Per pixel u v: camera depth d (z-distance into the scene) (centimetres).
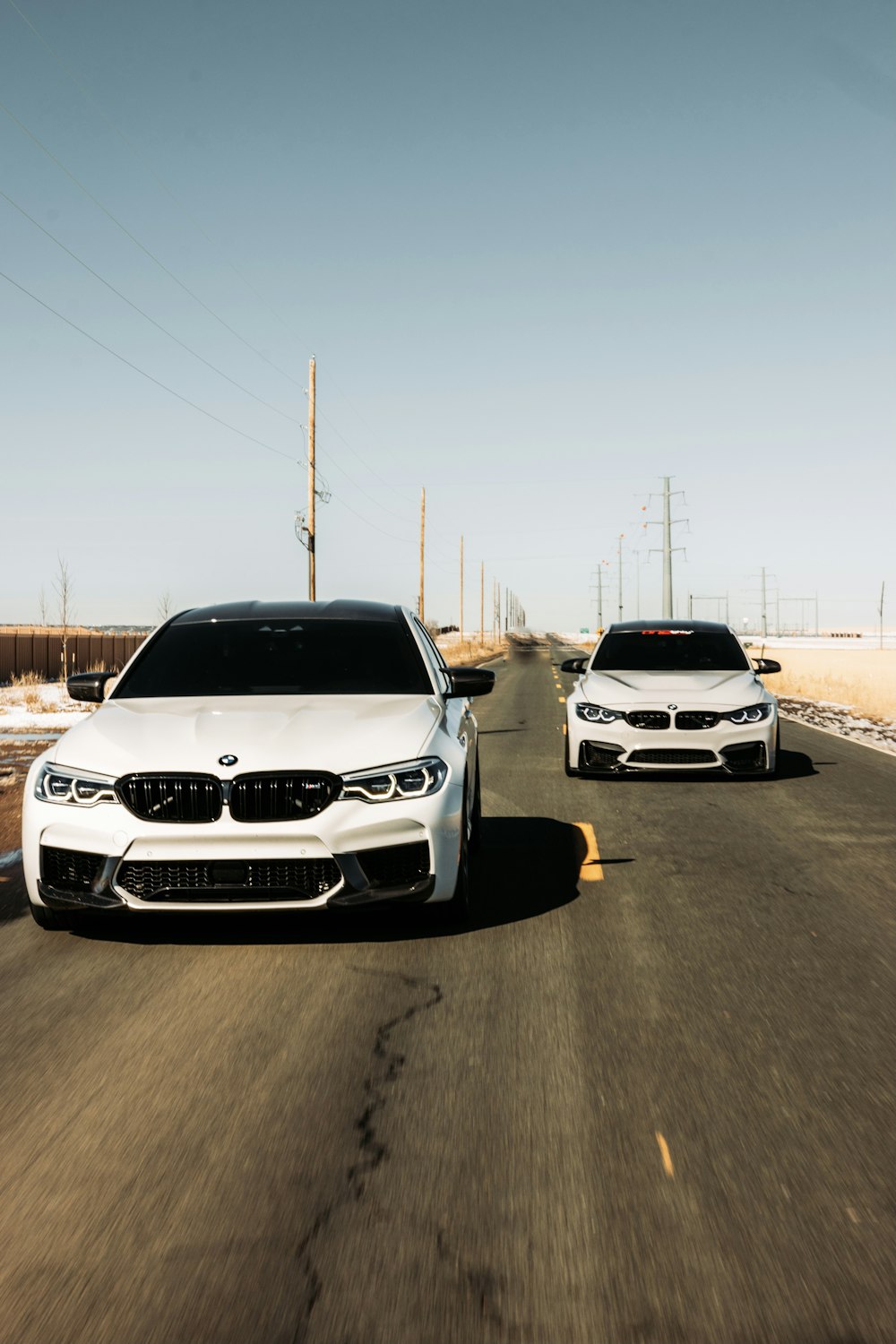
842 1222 277
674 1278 254
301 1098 358
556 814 939
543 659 6125
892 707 2352
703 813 941
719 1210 284
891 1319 238
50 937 554
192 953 525
